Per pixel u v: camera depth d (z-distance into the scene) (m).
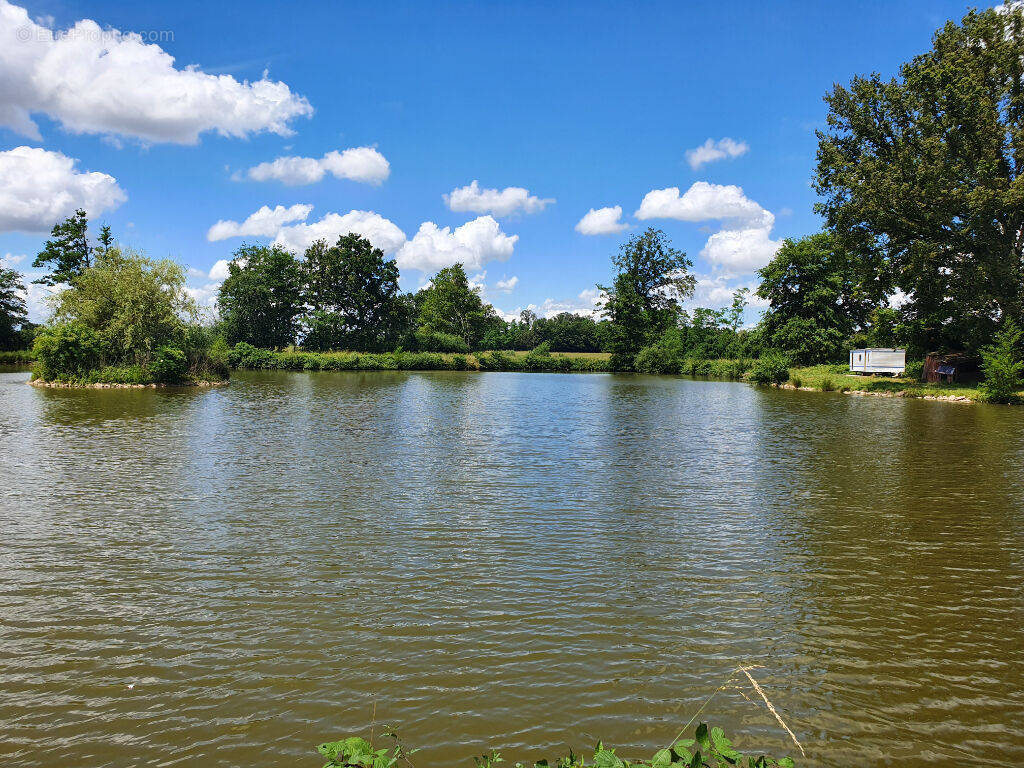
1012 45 34.06
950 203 33.59
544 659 5.71
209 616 6.55
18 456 15.19
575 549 8.76
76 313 39.97
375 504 11.09
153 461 14.78
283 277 81.75
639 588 7.39
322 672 5.47
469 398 35.09
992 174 33.75
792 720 4.83
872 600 7.10
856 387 40.03
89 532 9.30
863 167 36.25
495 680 5.35
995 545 9.02
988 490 12.42
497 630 6.28
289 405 29.05
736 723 4.78
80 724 4.73
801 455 16.45
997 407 29.86
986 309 36.94
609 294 81.25
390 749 4.41
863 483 13.05
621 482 13.06
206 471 13.72
